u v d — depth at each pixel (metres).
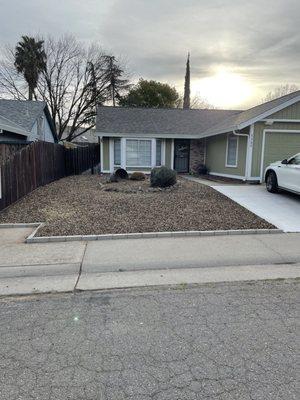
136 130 19.59
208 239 6.74
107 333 3.40
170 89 41.28
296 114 14.21
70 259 5.61
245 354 3.03
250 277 4.95
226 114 23.19
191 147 20.72
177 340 3.27
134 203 9.78
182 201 10.10
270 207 9.42
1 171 8.98
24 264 5.40
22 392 2.54
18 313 3.84
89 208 9.16
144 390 2.56
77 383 2.64
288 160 10.70
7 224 7.63
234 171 16.36
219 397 2.48
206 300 4.18
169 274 5.06
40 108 22.80
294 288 4.56
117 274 5.06
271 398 2.47
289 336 3.33
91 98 37.62
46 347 3.15
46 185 14.30
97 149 27.59
